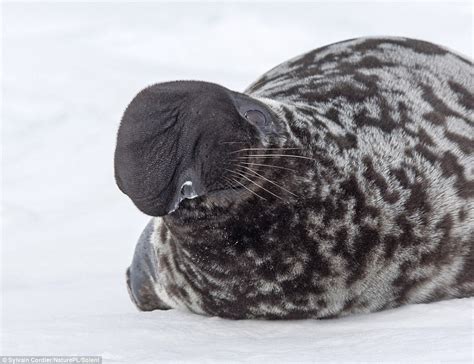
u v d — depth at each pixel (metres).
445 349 16.16
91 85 54.25
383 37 28.64
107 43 63.72
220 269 20.77
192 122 18.59
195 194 19.00
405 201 20.98
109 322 21.42
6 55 60.59
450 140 22.42
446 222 21.31
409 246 21.00
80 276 31.09
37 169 44.50
